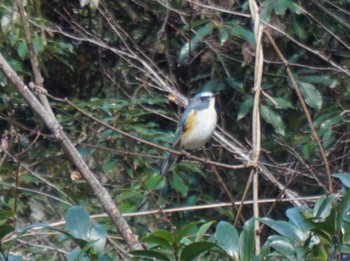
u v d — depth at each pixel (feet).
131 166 32.68
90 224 11.86
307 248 11.51
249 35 37.35
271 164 36.11
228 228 11.73
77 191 37.76
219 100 42.80
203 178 41.19
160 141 37.17
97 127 37.60
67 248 33.94
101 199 17.61
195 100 35.58
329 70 41.14
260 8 36.81
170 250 11.25
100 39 42.93
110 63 45.44
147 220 35.76
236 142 35.76
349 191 10.97
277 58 39.75
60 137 17.79
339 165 37.40
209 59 41.93
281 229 11.77
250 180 23.08
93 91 46.32
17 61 38.86
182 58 39.93
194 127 35.01
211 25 37.50
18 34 37.37
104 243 11.68
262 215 40.24
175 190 38.96
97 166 37.63
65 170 38.45
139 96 42.19
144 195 35.37
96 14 45.37
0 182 36.52
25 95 17.78
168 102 39.50
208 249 11.02
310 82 39.22
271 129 40.98
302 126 40.91
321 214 12.21
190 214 37.55
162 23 44.80
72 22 42.91
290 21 41.57
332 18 43.11
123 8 45.78
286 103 38.01
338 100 40.98
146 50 45.27
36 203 38.06
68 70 45.93
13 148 38.55
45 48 39.60
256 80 24.44
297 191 38.73
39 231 31.07
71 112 40.04
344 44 38.65
